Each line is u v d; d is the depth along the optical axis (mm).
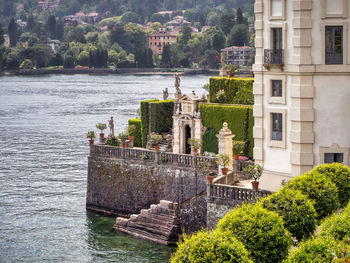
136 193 160625
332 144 119125
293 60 119125
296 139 119938
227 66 182250
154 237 142125
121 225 150875
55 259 133500
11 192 191250
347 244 80438
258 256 87812
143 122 186375
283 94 121125
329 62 118062
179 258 79000
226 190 119438
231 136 140625
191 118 170000
